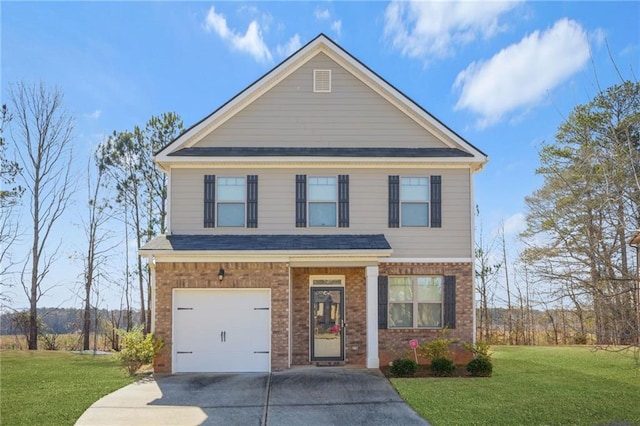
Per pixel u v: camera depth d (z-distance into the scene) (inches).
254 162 604.4
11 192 964.6
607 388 454.3
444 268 603.8
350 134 628.4
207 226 603.8
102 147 1057.5
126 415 373.4
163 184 1053.8
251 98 629.3
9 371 566.6
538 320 1048.2
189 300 546.3
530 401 404.5
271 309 543.5
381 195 612.7
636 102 725.9
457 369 544.7
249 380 491.5
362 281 601.0
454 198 614.2
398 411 381.7
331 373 524.4
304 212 608.1
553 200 789.2
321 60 637.3
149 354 523.5
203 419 364.8
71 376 527.5
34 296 955.3
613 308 346.0
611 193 359.6
